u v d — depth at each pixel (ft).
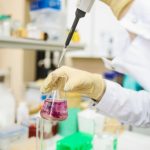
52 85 2.24
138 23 2.37
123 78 4.85
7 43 3.51
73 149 2.68
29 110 3.84
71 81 2.09
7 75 5.70
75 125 3.57
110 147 2.91
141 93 2.68
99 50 5.96
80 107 3.85
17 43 3.58
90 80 2.23
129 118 2.61
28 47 3.87
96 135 3.13
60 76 2.21
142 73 2.34
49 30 4.35
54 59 5.48
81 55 6.29
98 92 2.37
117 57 2.52
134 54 2.38
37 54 5.80
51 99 2.16
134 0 2.39
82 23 6.08
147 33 2.30
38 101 4.49
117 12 2.48
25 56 5.67
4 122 3.18
